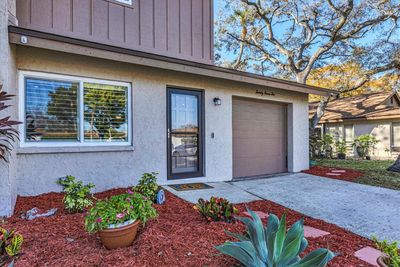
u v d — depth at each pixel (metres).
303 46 16.45
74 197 3.98
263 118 8.84
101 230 2.71
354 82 15.80
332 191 6.36
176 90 6.89
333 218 4.52
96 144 5.71
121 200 2.97
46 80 5.19
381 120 16.59
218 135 7.54
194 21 7.74
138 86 6.21
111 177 5.80
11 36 4.15
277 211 4.81
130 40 6.59
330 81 16.33
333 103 22.14
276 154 9.18
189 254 2.65
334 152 16.77
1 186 3.81
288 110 9.44
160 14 7.09
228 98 7.76
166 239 2.94
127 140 6.12
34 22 5.40
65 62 5.29
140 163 6.20
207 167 7.30
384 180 7.76
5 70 3.92
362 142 16.22
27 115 4.98
